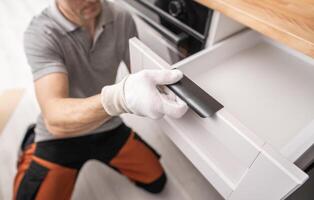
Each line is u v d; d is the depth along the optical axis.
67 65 0.68
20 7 1.98
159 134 1.26
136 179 1.01
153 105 0.42
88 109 0.49
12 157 1.15
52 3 0.59
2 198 1.02
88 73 0.75
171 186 1.09
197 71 0.63
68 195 0.89
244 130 0.39
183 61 0.59
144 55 0.55
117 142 0.92
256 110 0.57
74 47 0.65
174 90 0.43
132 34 0.79
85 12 0.59
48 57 0.59
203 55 0.61
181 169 1.15
